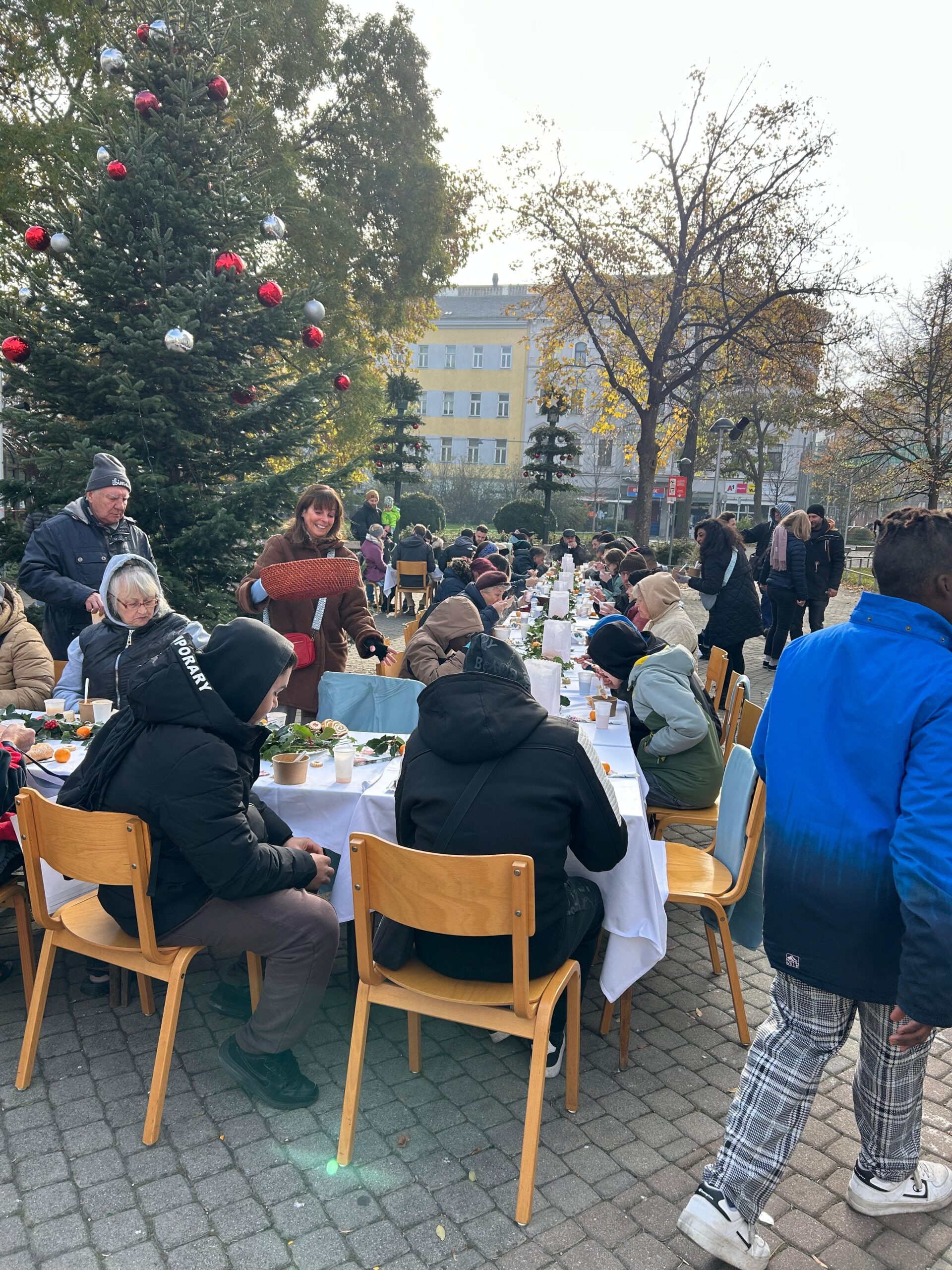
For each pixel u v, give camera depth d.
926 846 1.66
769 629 12.02
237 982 3.16
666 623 4.93
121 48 10.38
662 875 2.93
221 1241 2.13
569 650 5.26
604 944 3.61
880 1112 2.24
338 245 16.22
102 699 3.90
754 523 39.91
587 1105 2.73
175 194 6.98
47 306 6.82
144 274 7.09
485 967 2.38
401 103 17.09
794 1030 2.07
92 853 2.46
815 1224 2.27
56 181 10.98
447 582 6.80
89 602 4.12
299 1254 2.10
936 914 1.63
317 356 15.27
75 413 7.17
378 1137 2.54
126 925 2.59
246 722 2.49
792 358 19.47
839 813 1.87
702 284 19.44
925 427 23.22
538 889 2.33
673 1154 2.51
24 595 7.54
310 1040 3.06
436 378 53.75
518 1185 2.34
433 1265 2.08
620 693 4.49
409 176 17.05
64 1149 2.44
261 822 2.81
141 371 6.91
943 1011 1.63
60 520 4.86
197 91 7.22
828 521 10.84
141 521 7.10
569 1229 2.21
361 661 10.67
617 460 50.84
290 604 4.47
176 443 7.13
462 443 54.00
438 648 4.62
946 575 1.84
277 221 7.26
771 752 2.02
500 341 52.69
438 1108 2.69
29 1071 2.69
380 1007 3.32
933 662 1.80
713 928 3.55
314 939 2.64
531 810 2.33
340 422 16.81
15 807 2.73
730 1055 3.04
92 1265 2.05
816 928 1.92
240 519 7.31
